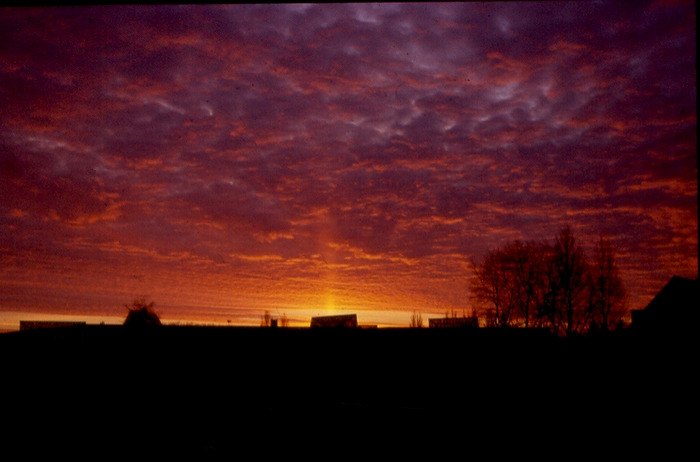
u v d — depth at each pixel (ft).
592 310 73.05
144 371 42.27
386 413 29.45
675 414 30.50
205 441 29.71
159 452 28.43
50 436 30.76
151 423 32.73
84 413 34.60
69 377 40.45
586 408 33.55
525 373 42.88
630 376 39.88
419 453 28.09
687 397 31.22
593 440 28.50
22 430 31.53
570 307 73.67
